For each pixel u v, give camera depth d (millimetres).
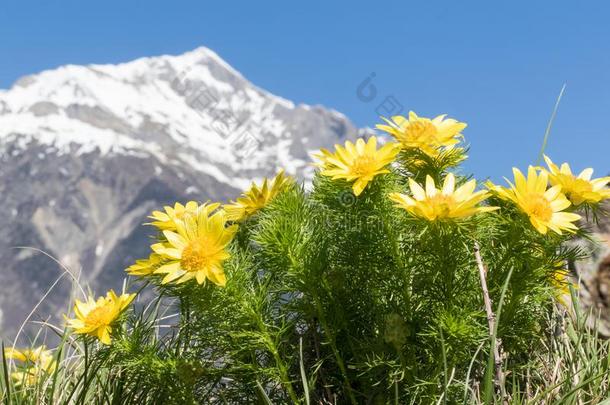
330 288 850
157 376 846
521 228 821
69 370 980
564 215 809
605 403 824
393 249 828
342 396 879
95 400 925
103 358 862
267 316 850
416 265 830
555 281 902
